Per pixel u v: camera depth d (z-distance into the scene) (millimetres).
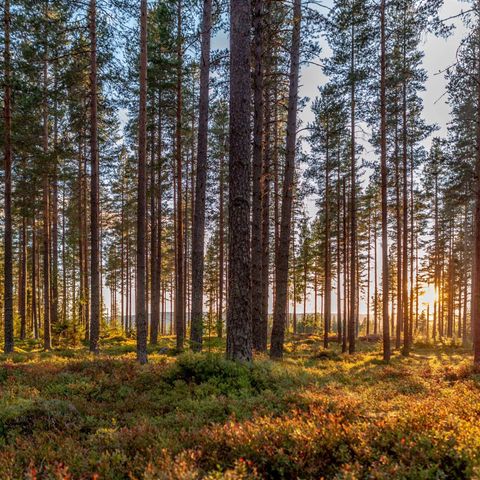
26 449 5660
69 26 17172
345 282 33438
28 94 17688
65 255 45812
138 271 14391
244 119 10234
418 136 24875
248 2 10398
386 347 19344
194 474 4098
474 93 16953
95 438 6035
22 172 21594
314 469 4406
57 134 28000
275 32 15664
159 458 4824
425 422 5312
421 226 35531
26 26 17359
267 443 4891
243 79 10273
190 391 8648
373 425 5305
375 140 24125
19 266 39219
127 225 40500
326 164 27531
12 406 7273
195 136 31703
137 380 9734
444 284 47406
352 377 13234
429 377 12992
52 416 7098
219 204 35375
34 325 32938
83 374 10805
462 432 4785
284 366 11727
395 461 4395
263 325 19172
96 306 17797
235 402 7398
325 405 6820
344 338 25438
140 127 14992
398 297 28359
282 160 24953
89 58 17766
